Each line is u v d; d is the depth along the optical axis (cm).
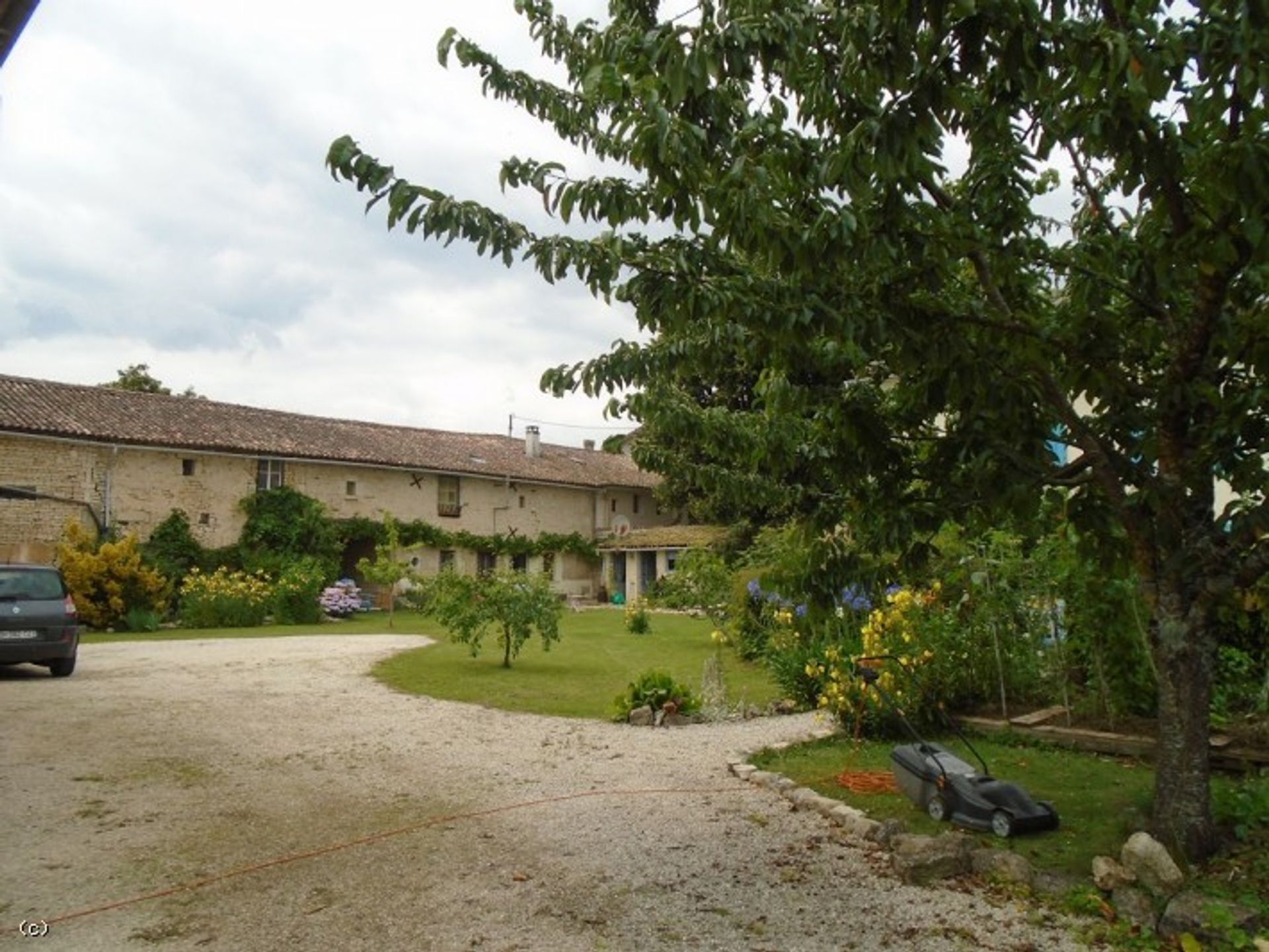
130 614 2147
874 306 396
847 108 352
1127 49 300
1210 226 394
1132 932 378
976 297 480
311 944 374
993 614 809
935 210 410
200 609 2273
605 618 2734
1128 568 521
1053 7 310
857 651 903
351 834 527
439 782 659
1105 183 532
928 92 307
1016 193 458
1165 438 448
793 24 319
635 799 608
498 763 723
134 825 543
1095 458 453
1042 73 329
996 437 461
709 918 402
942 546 811
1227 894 388
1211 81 330
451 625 1363
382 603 3109
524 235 366
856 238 355
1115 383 464
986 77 366
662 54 306
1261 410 432
